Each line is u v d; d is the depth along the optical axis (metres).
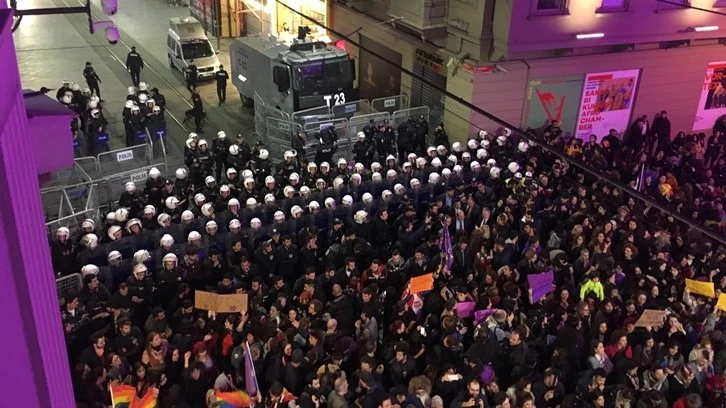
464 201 13.81
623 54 20.80
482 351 9.30
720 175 19.00
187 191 14.49
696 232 13.62
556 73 20.03
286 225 12.89
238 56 23.67
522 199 14.07
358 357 9.36
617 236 13.20
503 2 17.84
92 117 19.47
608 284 11.08
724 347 10.20
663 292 11.77
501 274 11.19
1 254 2.88
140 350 9.08
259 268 11.52
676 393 9.37
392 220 14.29
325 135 18.42
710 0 20.52
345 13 25.19
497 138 17.80
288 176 15.91
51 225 13.18
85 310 9.60
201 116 22.14
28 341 3.23
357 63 25.33
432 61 20.66
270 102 21.66
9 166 3.01
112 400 7.81
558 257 11.74
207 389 8.72
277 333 9.21
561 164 16.36
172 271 10.88
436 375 9.15
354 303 10.50
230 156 16.86
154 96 21.14
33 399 3.32
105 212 15.30
